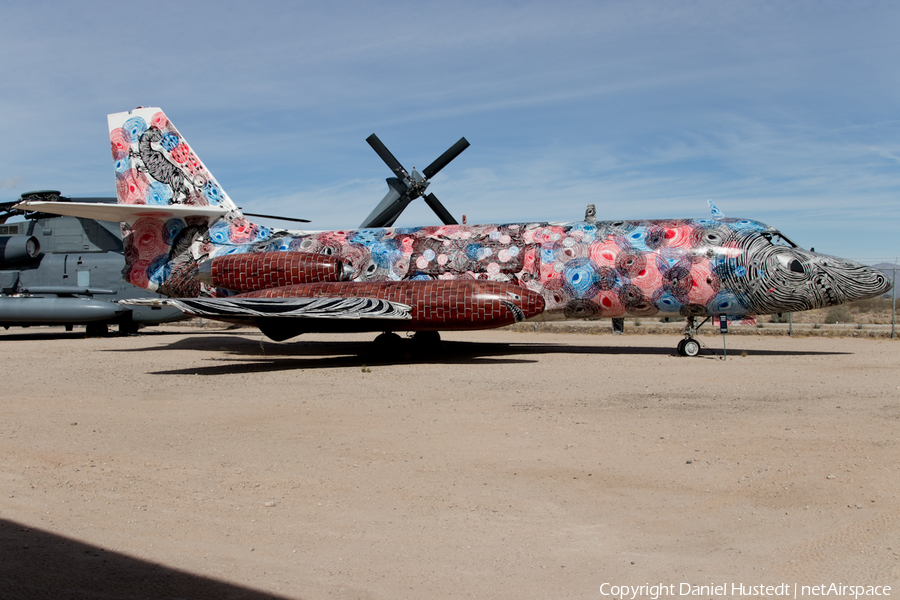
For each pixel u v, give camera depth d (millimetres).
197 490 7363
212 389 14320
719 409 11523
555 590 5047
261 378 16062
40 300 30172
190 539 6027
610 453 8680
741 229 19969
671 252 19812
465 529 6227
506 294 18797
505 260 20734
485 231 21484
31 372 17484
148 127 23938
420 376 16234
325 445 9250
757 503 6832
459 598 4918
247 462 8438
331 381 15445
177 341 29016
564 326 39344
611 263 20062
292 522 6422
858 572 5309
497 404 12195
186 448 9148
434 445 9188
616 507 6754
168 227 23766
